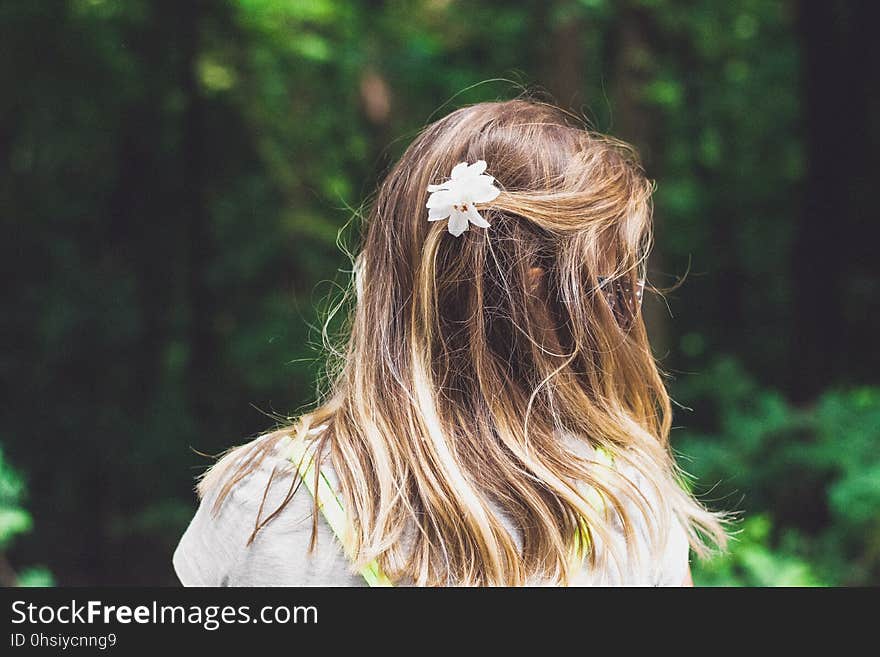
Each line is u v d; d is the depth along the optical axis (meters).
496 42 9.42
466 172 1.04
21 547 6.08
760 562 3.73
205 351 8.28
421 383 1.02
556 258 1.07
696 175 11.49
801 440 5.42
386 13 9.15
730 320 11.71
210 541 1.00
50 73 7.49
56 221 8.02
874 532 4.60
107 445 7.06
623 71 8.41
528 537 0.98
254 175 8.84
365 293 1.10
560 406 1.04
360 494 0.97
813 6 8.04
